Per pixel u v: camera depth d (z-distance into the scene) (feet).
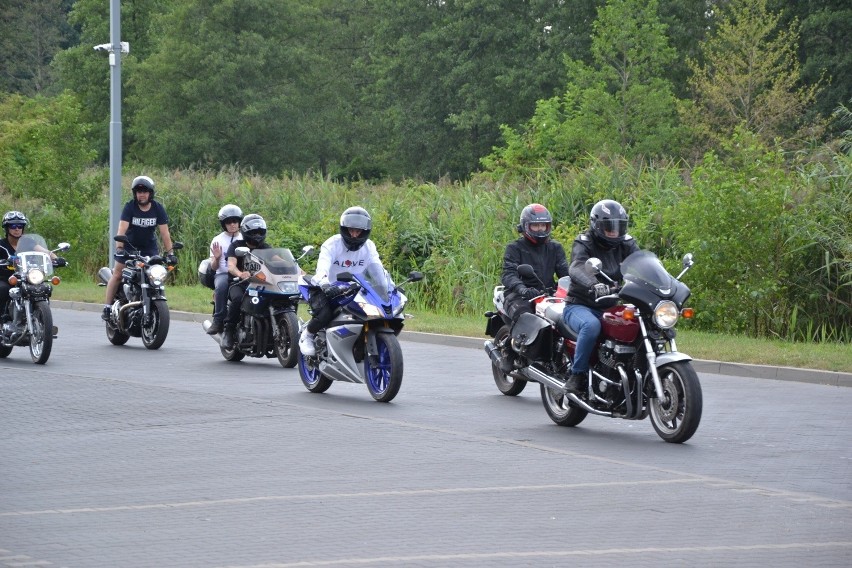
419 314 158.51
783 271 136.67
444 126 458.50
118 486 60.13
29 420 79.77
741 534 51.37
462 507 55.83
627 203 161.68
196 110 478.59
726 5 387.96
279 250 111.45
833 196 139.74
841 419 85.05
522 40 427.74
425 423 80.64
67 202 218.38
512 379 94.02
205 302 167.73
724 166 149.07
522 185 183.21
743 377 109.60
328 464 65.87
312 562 46.03
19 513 54.19
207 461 66.49
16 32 638.12
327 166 522.06
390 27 481.05
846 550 48.93
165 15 494.59
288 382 100.22
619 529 51.93
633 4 299.99
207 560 46.26
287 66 496.64
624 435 77.71
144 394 91.35
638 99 295.07
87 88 537.65
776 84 281.95
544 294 85.46
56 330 109.40
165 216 126.31
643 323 74.43
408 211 180.55
